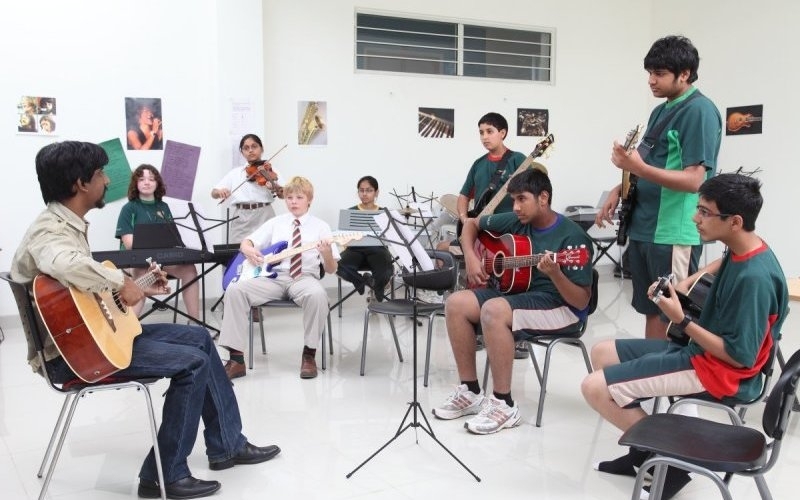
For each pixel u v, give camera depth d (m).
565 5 6.72
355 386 3.54
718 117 2.67
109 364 2.05
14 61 4.82
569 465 2.59
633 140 2.77
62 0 4.91
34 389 3.46
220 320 5.05
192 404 2.29
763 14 5.89
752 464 1.65
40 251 2.00
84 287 2.02
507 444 2.79
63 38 4.93
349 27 5.90
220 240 5.50
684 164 2.64
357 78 5.97
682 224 2.70
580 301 2.92
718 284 2.09
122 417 3.08
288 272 3.79
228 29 5.28
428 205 6.28
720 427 1.85
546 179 2.97
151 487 2.31
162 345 2.31
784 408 1.61
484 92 6.47
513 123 6.62
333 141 5.94
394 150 6.18
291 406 3.24
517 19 6.55
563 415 3.12
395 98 6.13
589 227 6.39
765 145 5.95
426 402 3.29
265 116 5.68
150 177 4.65
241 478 2.47
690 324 2.05
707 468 1.66
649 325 2.91
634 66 7.09
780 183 5.83
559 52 6.75
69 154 2.09
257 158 5.16
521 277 3.02
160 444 2.29
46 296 1.98
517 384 3.57
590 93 6.92
